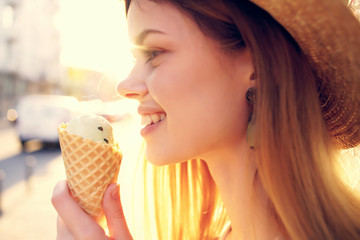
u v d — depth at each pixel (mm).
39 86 13938
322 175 380
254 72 406
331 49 358
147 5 403
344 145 469
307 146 382
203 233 561
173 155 408
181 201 558
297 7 347
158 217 560
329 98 430
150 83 406
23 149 4145
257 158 392
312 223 369
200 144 406
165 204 564
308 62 396
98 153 451
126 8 479
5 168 3076
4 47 11266
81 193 447
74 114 4371
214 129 405
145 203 564
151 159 418
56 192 440
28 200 2146
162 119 417
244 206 431
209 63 398
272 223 414
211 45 398
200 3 392
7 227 1677
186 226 559
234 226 444
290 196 375
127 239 431
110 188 438
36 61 13211
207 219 561
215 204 558
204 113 400
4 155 3744
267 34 389
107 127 471
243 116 417
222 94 403
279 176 377
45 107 4145
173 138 405
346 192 396
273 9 360
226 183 442
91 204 447
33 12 12500
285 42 388
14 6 11430
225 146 425
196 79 397
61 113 4168
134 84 419
